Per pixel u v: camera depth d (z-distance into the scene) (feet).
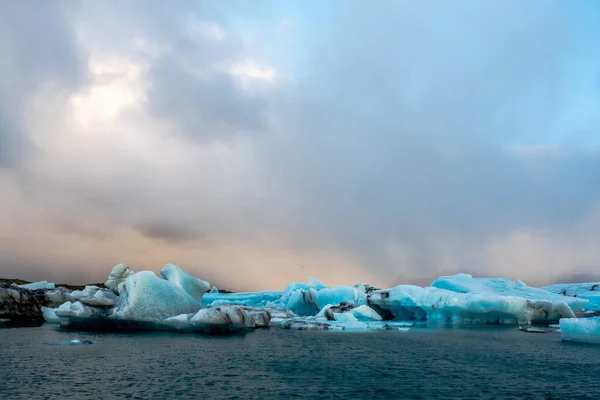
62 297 165.58
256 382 62.13
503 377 65.57
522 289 173.47
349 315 153.99
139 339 104.06
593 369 70.90
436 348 92.79
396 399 54.34
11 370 67.46
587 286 243.81
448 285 175.42
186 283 148.46
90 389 57.16
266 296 240.32
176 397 54.24
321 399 54.19
